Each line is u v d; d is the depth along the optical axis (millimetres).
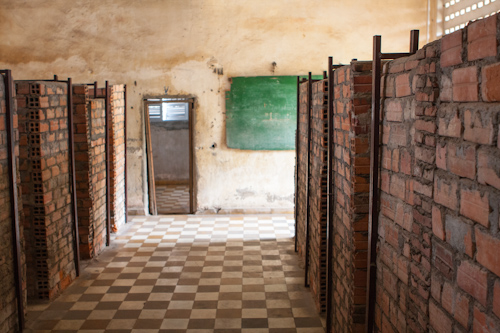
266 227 7344
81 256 5840
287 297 4770
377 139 2592
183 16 7809
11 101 3699
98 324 4219
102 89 6750
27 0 7789
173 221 7777
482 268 1507
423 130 1995
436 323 1867
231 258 5914
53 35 7844
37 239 4566
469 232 1584
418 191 2062
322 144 4102
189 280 5223
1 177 3646
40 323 4227
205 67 7934
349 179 3131
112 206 6992
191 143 8148
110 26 7828
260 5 7789
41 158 4438
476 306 1545
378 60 2535
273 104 7984
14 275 3873
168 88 7965
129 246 6422
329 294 3871
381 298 2625
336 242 3719
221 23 7828
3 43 7883
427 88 1938
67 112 5027
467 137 1596
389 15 7746
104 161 6340
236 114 8016
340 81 3414
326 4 7770
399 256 2332
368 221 2945
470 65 1574
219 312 4453
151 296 4805
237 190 8258
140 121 8008
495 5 5895
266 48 7883
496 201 1410
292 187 8242
